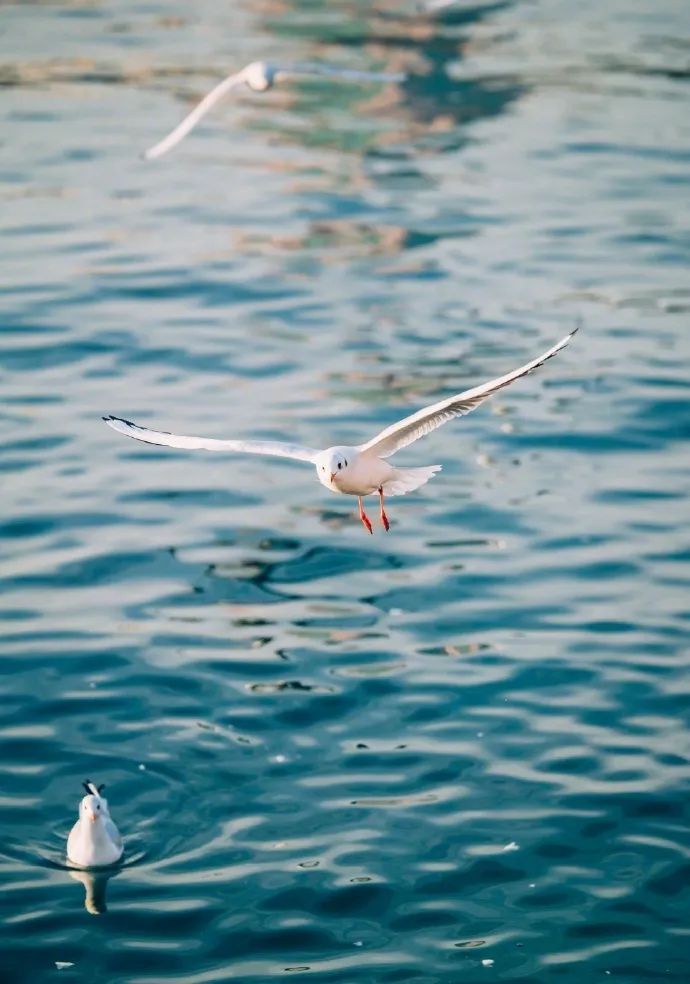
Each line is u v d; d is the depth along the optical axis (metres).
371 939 11.62
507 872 12.34
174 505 18.50
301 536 17.84
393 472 9.62
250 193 29.45
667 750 13.88
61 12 42.62
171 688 14.85
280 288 24.91
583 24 42.56
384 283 25.20
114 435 20.14
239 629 15.89
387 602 16.42
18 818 13.04
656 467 19.38
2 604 16.27
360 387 21.34
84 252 26.25
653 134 33.06
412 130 33.59
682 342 22.97
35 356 22.34
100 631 15.81
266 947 11.53
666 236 27.31
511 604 16.34
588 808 13.10
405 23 42.09
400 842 12.70
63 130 32.75
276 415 20.53
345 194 29.48
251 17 42.53
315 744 13.99
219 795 13.31
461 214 28.44
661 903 11.96
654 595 16.48
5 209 28.16
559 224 27.91
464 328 23.45
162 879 12.30
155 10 43.09
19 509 18.23
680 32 41.66
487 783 13.44
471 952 11.44
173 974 11.26
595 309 24.19
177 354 22.47
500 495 18.67
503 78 37.22
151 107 34.41
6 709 14.48
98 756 13.82
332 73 20.14
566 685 14.88
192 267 25.67
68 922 11.80
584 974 11.20
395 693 14.75
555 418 20.69
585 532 17.80
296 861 12.48
